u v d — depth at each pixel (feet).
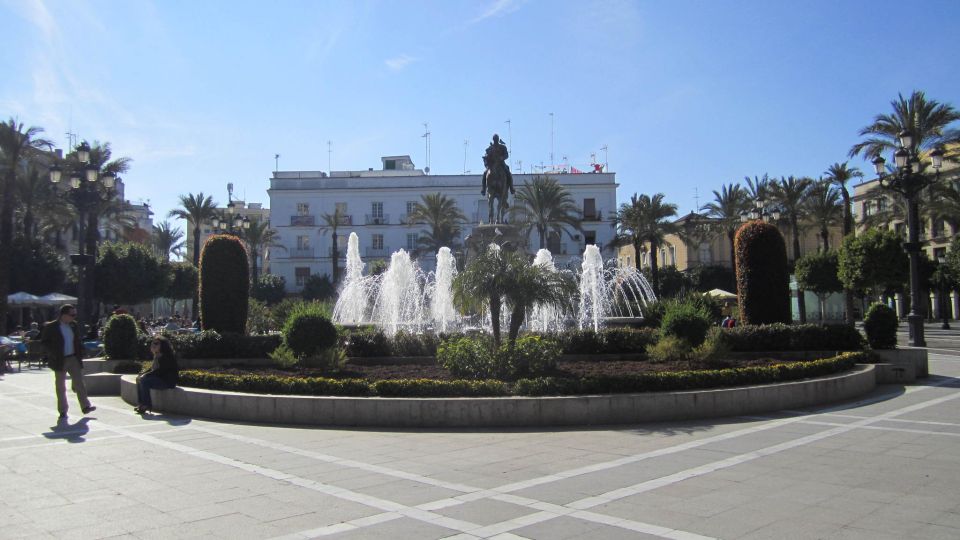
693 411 34.73
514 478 22.50
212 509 19.12
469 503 19.54
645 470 23.45
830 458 25.08
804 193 155.74
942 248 169.17
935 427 31.50
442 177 212.43
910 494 20.08
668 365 43.21
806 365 41.52
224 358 51.13
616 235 193.98
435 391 35.06
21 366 75.56
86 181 68.59
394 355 49.67
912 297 67.10
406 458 25.88
